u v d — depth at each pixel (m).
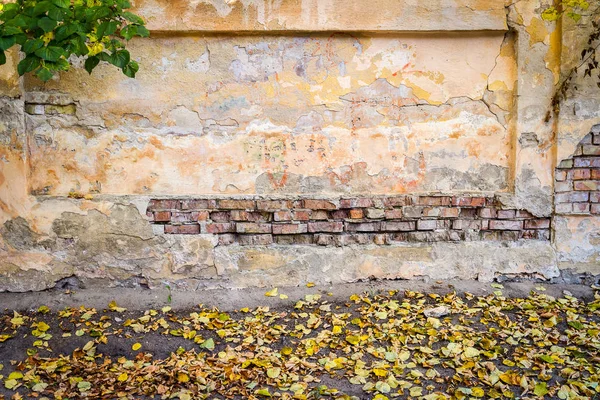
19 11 3.07
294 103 4.25
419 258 4.38
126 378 3.27
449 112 4.34
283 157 4.28
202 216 4.25
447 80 4.30
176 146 4.21
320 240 4.36
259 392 3.15
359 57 4.25
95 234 4.16
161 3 4.05
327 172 4.31
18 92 4.01
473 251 4.40
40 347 3.56
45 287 4.14
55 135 4.12
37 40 3.02
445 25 4.18
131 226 4.18
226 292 4.24
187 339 3.71
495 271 4.41
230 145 4.24
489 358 3.48
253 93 4.23
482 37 4.29
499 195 4.37
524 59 4.26
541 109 4.31
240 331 3.80
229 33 4.15
